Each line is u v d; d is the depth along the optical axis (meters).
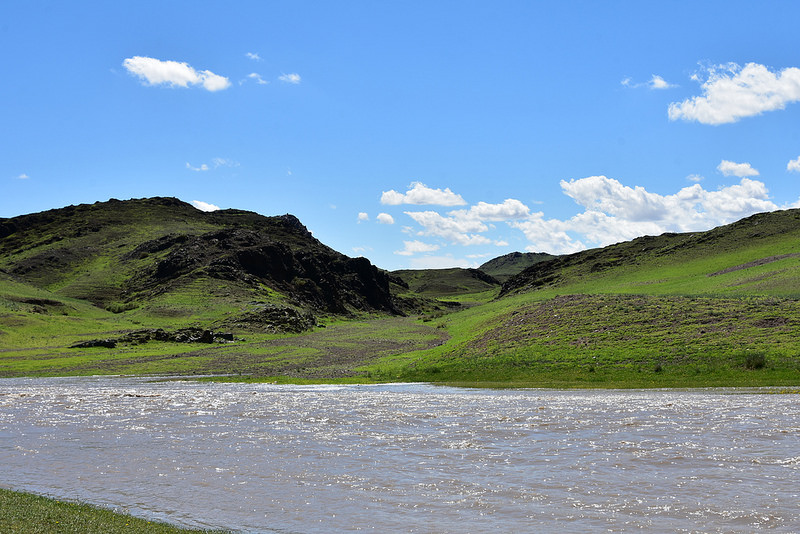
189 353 104.88
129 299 191.88
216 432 32.12
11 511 17.05
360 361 89.81
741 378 53.19
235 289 191.12
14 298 158.62
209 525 16.80
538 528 16.36
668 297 83.38
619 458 24.28
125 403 46.97
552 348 70.12
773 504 18.08
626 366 60.81
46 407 44.62
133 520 16.88
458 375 65.88
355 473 22.62
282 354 103.38
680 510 17.69
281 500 19.20
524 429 31.58
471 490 20.11
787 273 102.81
